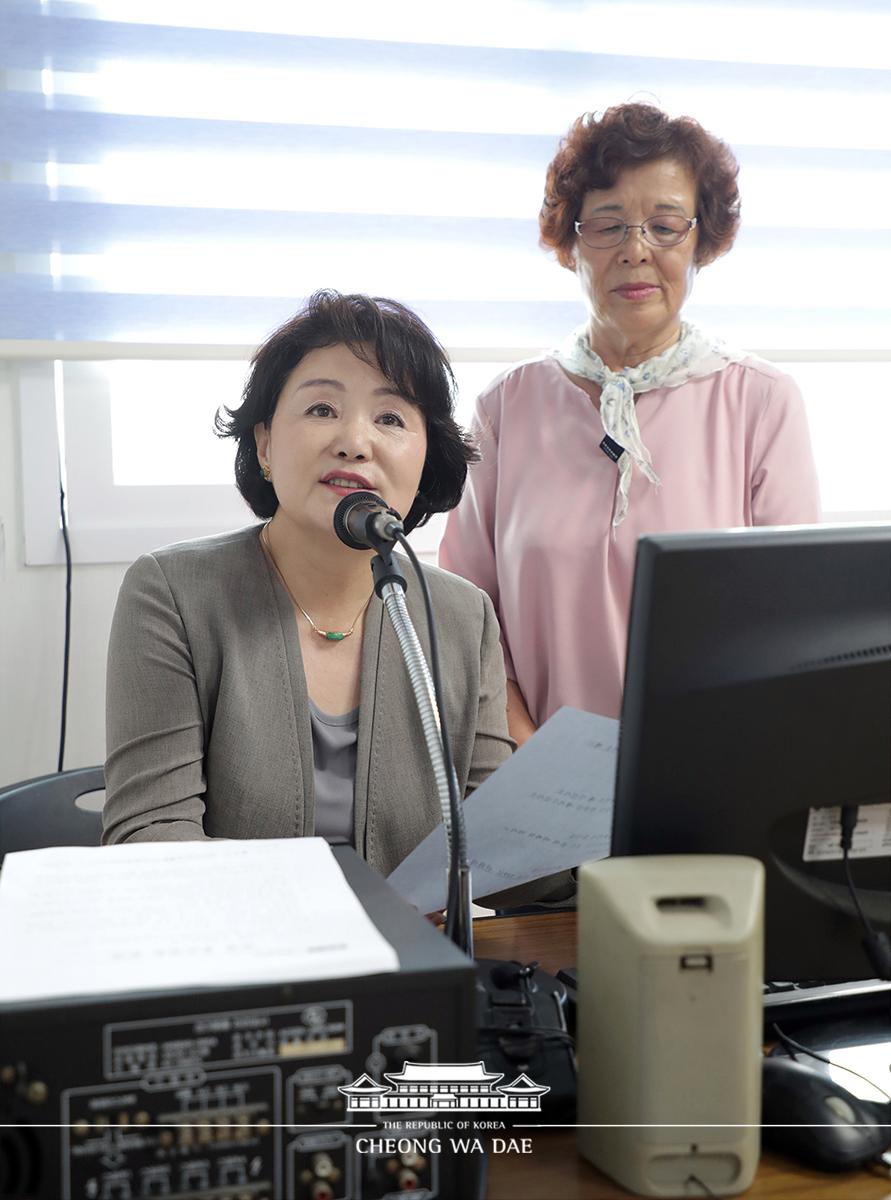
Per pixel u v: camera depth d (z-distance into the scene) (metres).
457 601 1.50
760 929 0.79
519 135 2.27
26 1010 0.65
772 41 2.40
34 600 2.18
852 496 2.77
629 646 0.86
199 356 2.18
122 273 2.16
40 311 2.12
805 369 2.71
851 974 0.97
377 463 1.37
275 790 1.36
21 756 2.19
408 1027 0.72
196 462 2.33
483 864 1.10
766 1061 0.89
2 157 2.05
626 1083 0.78
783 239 2.48
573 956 1.19
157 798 1.32
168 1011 0.67
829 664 0.87
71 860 0.88
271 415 1.44
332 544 1.37
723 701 0.86
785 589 0.86
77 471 2.19
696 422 1.96
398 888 1.12
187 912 0.78
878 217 2.54
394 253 2.27
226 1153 0.69
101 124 2.08
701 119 2.40
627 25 2.32
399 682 1.42
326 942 0.73
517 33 2.26
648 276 1.86
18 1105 0.66
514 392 2.04
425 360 1.40
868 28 2.45
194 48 2.09
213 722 1.38
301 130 2.17
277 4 2.13
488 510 2.05
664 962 0.77
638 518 1.91
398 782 1.40
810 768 0.89
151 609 1.40
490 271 2.33
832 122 2.47
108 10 2.05
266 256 2.21
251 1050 0.69
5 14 2.00
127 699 1.38
